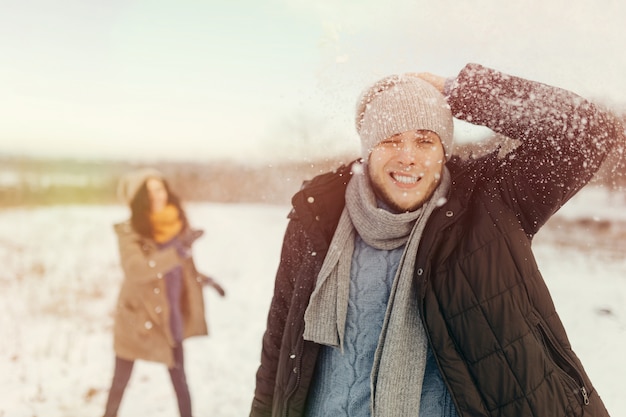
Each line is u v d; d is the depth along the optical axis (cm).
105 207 1691
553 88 140
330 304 152
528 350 133
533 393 132
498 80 143
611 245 823
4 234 1155
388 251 153
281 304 171
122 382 368
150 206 370
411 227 149
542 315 141
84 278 794
